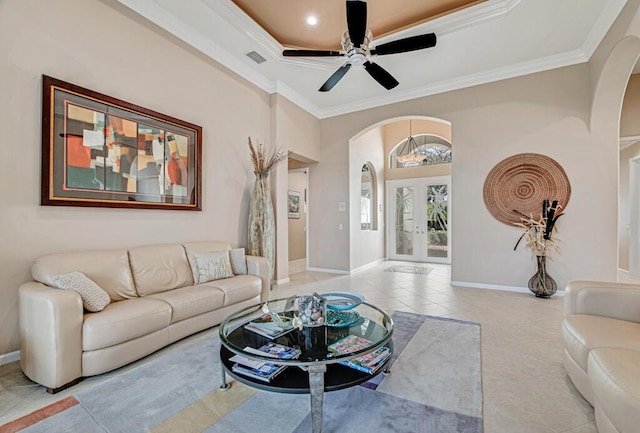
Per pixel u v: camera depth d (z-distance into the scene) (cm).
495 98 438
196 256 317
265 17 335
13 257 217
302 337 190
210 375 198
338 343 178
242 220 420
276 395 177
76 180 247
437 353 230
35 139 228
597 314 189
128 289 254
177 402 170
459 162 463
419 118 504
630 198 564
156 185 307
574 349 172
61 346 179
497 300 382
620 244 592
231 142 402
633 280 511
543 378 195
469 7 313
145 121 298
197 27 335
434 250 732
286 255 498
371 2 311
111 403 169
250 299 318
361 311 233
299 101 525
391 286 467
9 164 215
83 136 252
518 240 427
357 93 507
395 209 780
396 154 782
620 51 315
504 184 434
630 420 108
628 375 118
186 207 338
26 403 170
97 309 205
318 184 606
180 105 335
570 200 396
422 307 353
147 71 303
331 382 154
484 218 447
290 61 408
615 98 365
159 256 289
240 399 173
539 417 157
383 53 309
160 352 232
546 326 289
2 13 213
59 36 241
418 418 155
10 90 216
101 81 267
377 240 731
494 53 386
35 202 227
